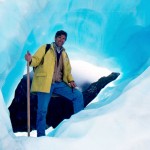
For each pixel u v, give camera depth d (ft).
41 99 13.56
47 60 13.50
